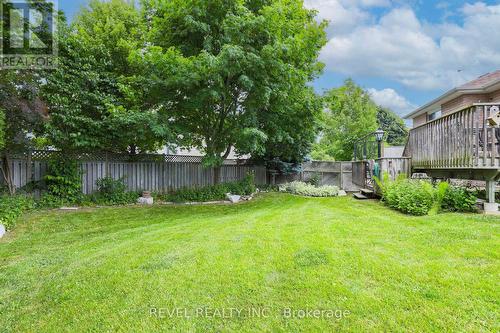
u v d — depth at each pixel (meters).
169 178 10.12
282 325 2.06
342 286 2.53
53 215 6.60
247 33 7.26
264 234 4.28
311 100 9.43
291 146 11.79
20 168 7.45
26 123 6.57
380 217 5.29
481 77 12.07
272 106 8.59
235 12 7.84
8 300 2.60
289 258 3.22
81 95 7.85
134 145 9.62
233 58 6.69
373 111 20.31
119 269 3.10
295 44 7.52
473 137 5.25
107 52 8.70
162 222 5.90
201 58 6.90
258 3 8.31
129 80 8.84
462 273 2.68
